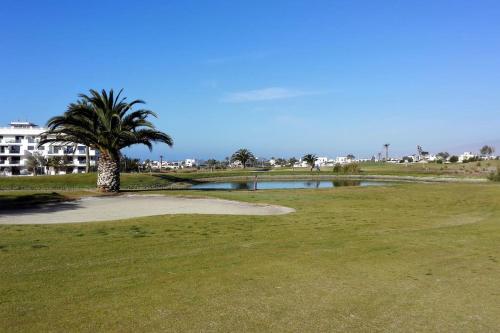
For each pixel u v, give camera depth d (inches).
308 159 4436.5
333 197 1006.4
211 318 209.9
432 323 209.2
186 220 568.7
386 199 963.3
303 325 203.6
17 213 684.1
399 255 355.6
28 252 355.6
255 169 5300.2
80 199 973.2
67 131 1187.9
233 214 651.5
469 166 4210.1
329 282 273.9
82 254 350.6
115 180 1242.0
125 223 539.8
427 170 3941.9
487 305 235.3
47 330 193.5
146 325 200.2
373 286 267.3
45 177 1961.1
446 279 285.4
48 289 253.0
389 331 199.2
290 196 1031.0
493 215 668.1
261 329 197.8
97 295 242.5
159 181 2343.8
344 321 209.6
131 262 323.6
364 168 4584.2
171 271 297.1
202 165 6953.7
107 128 1202.0
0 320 204.4
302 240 423.2
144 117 1263.5
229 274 289.7
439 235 456.4
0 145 4220.0
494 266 322.0
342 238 435.2
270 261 328.5
